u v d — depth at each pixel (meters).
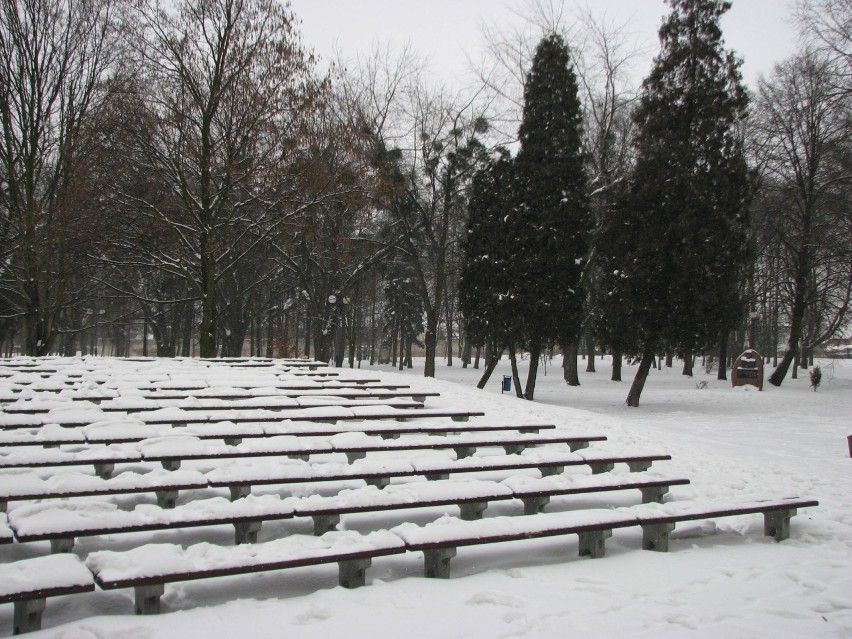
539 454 7.73
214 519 4.81
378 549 4.57
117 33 23.20
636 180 20.98
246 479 5.74
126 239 23.61
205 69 23.00
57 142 23.25
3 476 5.41
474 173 27.64
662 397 25.88
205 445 6.71
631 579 5.00
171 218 24.25
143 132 22.02
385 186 26.52
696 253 19.91
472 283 24.56
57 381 12.00
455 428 8.98
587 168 28.69
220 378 13.33
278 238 26.66
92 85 23.53
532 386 23.62
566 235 22.80
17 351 52.16
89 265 24.41
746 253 20.73
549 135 23.06
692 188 19.88
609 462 7.61
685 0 21.16
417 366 56.75
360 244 33.78
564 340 23.42
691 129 20.80
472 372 47.84
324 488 6.97
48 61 22.73
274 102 23.33
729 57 21.08
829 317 34.72
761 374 28.73
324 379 14.95
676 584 4.92
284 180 23.69
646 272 20.45
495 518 5.31
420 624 3.98
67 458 5.99
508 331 23.27
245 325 39.44
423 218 29.83
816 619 4.29
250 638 3.69
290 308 46.03
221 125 23.23
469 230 24.86
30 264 22.22
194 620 3.92
